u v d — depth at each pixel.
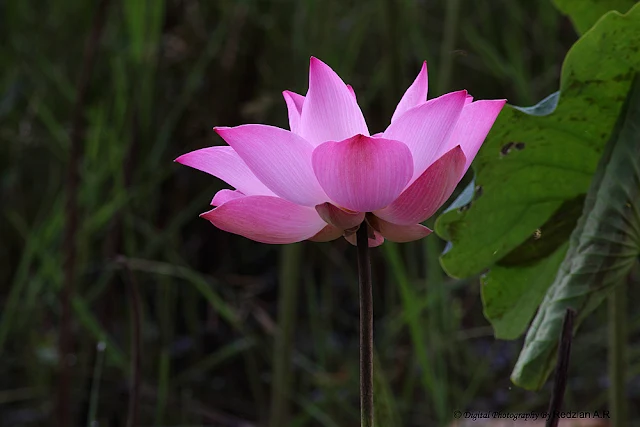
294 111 1.96
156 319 4.37
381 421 2.37
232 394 4.29
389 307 4.12
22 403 4.16
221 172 1.93
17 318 3.99
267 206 1.88
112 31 4.29
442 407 2.94
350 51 3.98
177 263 3.84
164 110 4.37
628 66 2.08
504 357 4.07
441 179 1.85
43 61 4.17
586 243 2.01
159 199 4.45
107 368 3.86
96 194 3.64
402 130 1.87
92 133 3.71
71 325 3.13
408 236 1.88
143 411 3.82
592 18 2.33
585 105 2.12
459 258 2.21
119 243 3.71
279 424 3.06
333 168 1.85
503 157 2.16
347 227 1.87
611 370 2.40
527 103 3.60
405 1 3.63
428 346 3.39
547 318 1.99
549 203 2.20
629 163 2.04
